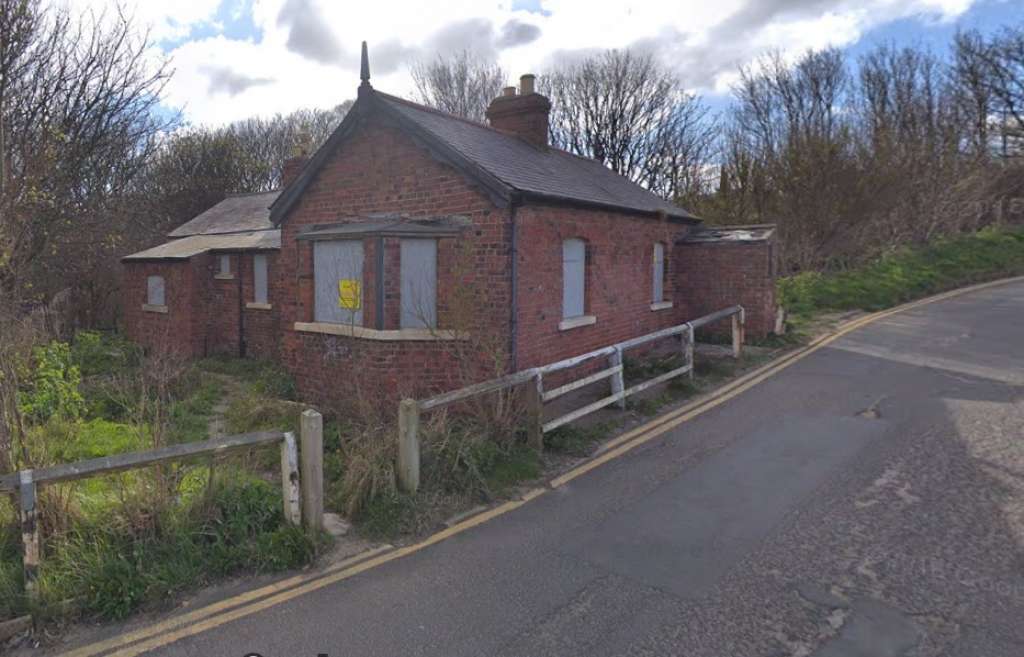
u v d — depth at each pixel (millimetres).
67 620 3895
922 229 24766
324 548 4859
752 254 13555
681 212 14492
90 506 4684
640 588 4234
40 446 5125
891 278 20109
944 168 24703
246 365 14188
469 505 5742
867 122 28797
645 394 9422
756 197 22062
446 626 3854
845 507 5367
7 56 7316
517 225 8836
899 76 32750
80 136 11461
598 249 11016
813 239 20719
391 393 8938
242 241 16266
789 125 30219
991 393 8750
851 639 3594
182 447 4480
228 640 3744
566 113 35625
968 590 4051
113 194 14703
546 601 4109
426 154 9359
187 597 4215
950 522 4992
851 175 20031
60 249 13273
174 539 4559
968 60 31453
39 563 3973
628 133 35156
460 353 8266
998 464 6129
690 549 4770
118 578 4082
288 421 8570
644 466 6641
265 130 39750
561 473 6531
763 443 7188
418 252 9180
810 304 17859
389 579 4441
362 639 3736
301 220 10852
